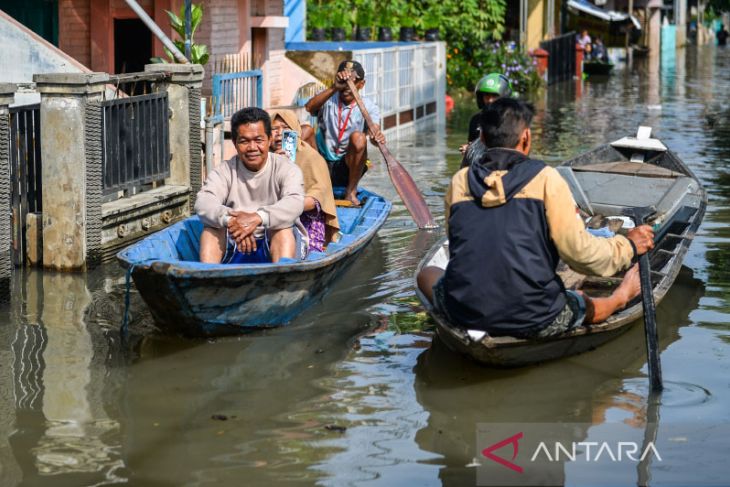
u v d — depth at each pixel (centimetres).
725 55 5088
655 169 1114
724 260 982
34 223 944
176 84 1101
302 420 603
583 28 4453
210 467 540
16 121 924
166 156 1099
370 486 519
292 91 1817
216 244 784
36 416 605
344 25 2547
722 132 2019
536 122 2234
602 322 708
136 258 740
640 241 670
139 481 523
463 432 587
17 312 809
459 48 2944
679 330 775
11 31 1210
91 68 1547
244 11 1661
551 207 636
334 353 721
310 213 880
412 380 669
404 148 1794
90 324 781
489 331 656
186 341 743
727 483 520
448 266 670
